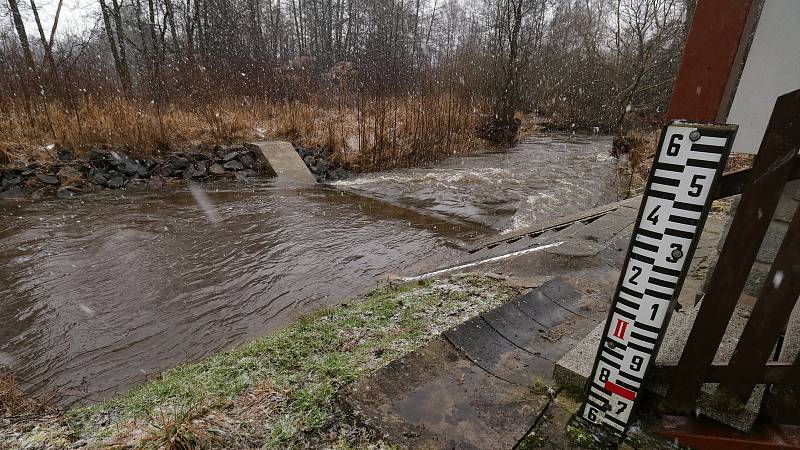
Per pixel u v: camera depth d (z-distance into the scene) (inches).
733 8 53.0
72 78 418.6
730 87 55.4
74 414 96.3
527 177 445.4
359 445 73.3
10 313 175.0
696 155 57.2
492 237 259.3
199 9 818.2
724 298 61.8
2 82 386.3
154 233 268.4
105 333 163.9
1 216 284.4
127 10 870.4
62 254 232.5
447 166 503.5
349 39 1195.3
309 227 291.4
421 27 1249.4
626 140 538.9
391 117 517.7
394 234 281.7
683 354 68.2
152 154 403.2
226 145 448.5
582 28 823.7
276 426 78.4
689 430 69.3
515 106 697.0
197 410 82.5
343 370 95.0
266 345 114.1
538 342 105.5
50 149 358.6
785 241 56.2
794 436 64.0
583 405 76.3
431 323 119.0
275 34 953.5
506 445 72.7
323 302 189.9
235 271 220.5
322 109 585.3
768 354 61.1
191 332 166.1
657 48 567.8
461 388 86.7
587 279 154.2
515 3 689.0
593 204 356.2
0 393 111.3
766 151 53.9
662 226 61.4
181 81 508.4
